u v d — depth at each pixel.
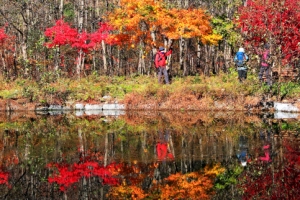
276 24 18.67
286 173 8.71
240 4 25.59
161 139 12.51
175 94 19.55
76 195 7.80
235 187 7.95
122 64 35.22
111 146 11.72
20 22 29.91
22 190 8.13
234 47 24.62
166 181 8.48
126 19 21.39
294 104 17.55
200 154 10.42
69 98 21.03
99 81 22.89
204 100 19.06
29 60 26.94
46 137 13.38
